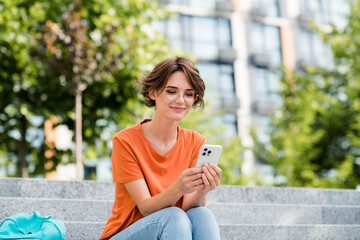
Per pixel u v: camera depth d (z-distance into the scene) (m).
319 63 23.05
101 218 4.07
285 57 22.41
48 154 9.45
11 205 3.76
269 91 15.35
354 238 4.05
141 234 2.23
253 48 22.09
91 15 9.00
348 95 13.45
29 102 8.91
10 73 8.61
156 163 2.47
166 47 9.85
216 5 21.44
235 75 21.25
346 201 5.67
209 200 4.92
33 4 8.77
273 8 23.08
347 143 14.20
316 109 13.98
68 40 7.99
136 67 9.02
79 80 8.02
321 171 14.54
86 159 9.49
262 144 13.94
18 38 8.20
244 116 19.27
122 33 8.86
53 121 9.37
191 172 2.21
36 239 2.54
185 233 2.13
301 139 13.44
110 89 9.10
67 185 4.54
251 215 4.58
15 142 9.41
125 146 2.44
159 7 10.20
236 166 13.72
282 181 13.55
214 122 13.75
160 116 2.50
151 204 2.26
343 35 14.05
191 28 20.97
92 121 9.38
